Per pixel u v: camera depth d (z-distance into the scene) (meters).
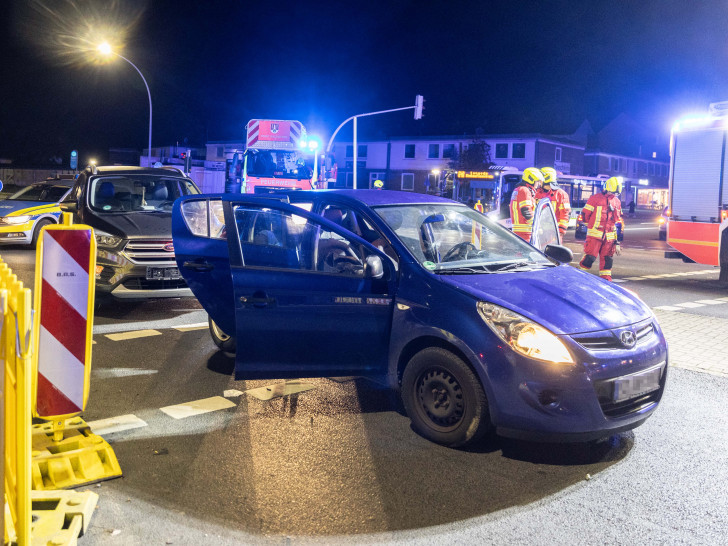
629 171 65.12
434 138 55.28
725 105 11.88
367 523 3.28
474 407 4.03
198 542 3.07
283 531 3.19
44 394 3.71
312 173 19.14
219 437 4.32
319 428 4.52
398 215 5.12
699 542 3.16
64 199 14.78
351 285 4.51
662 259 17.75
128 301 8.79
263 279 4.58
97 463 3.74
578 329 3.96
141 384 5.38
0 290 2.38
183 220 5.60
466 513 3.40
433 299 4.26
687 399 5.35
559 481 3.80
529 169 9.63
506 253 5.24
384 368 4.54
